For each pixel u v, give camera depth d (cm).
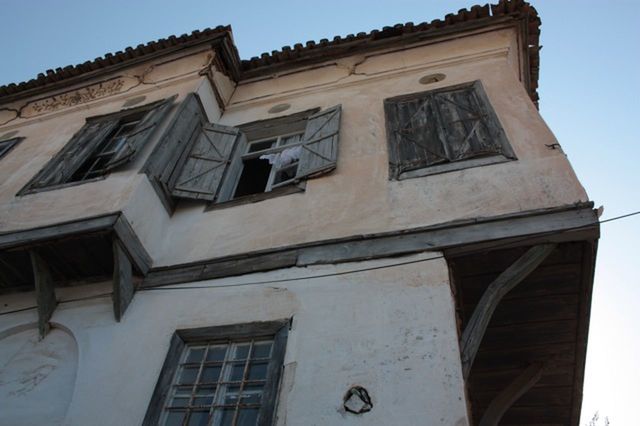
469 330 378
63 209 535
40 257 508
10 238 503
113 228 477
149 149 597
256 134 756
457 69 720
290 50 845
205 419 378
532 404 584
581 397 560
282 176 669
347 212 508
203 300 469
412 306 393
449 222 451
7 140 820
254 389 386
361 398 342
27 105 909
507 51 722
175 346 433
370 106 694
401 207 490
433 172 518
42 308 502
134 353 441
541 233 408
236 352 421
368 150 594
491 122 565
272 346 413
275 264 475
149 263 525
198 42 831
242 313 441
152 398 396
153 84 808
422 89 699
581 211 414
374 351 370
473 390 573
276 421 347
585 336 475
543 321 474
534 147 504
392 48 809
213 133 714
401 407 330
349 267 445
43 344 498
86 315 497
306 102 773
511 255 424
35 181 621
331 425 333
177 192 598
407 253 438
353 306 409
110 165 577
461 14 775
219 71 823
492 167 495
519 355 514
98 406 406
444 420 316
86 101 848
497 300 398
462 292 459
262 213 552
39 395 452
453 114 607
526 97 594
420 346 363
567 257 420
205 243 540
